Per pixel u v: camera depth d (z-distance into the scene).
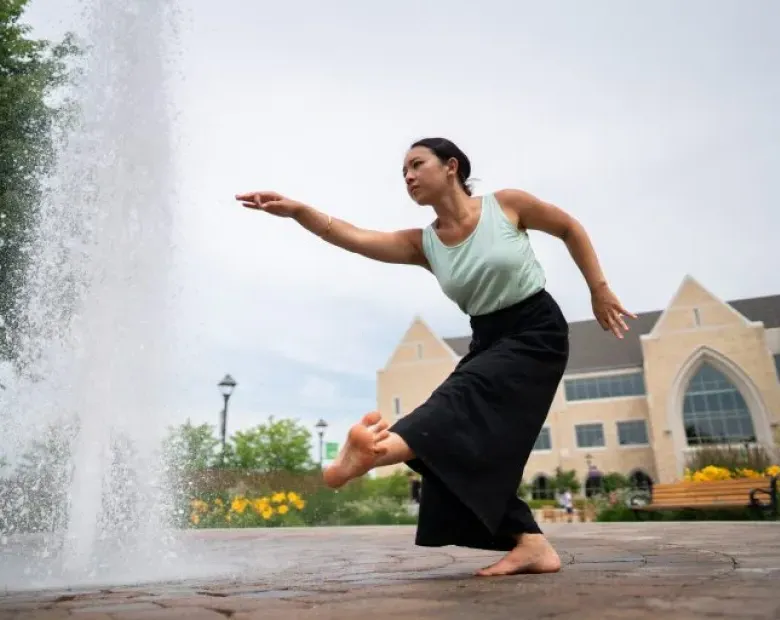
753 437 30.64
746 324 31.78
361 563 3.11
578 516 14.12
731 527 6.17
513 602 1.36
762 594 1.39
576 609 1.24
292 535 7.19
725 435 31.22
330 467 1.63
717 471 14.06
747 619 1.07
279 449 27.52
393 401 37.88
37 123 10.11
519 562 2.01
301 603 1.49
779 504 9.50
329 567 2.89
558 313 2.09
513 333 2.03
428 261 2.29
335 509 12.86
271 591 1.83
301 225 2.27
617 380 35.66
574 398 36.25
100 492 3.30
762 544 3.57
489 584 1.76
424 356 38.09
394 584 1.90
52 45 10.52
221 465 13.79
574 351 38.66
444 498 1.93
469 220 2.13
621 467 33.97
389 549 4.40
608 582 1.70
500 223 2.10
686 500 11.02
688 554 2.90
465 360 2.12
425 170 2.12
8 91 10.10
